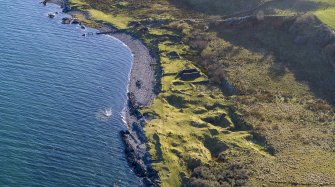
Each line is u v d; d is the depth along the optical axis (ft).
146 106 275.80
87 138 242.17
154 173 219.20
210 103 273.33
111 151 235.20
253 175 211.61
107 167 222.69
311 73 297.94
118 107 278.26
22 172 207.31
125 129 255.91
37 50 328.08
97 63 329.31
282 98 278.05
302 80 293.84
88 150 232.53
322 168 216.54
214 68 310.65
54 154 223.71
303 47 318.45
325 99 277.03
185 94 283.59
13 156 215.72
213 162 224.53
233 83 291.17
